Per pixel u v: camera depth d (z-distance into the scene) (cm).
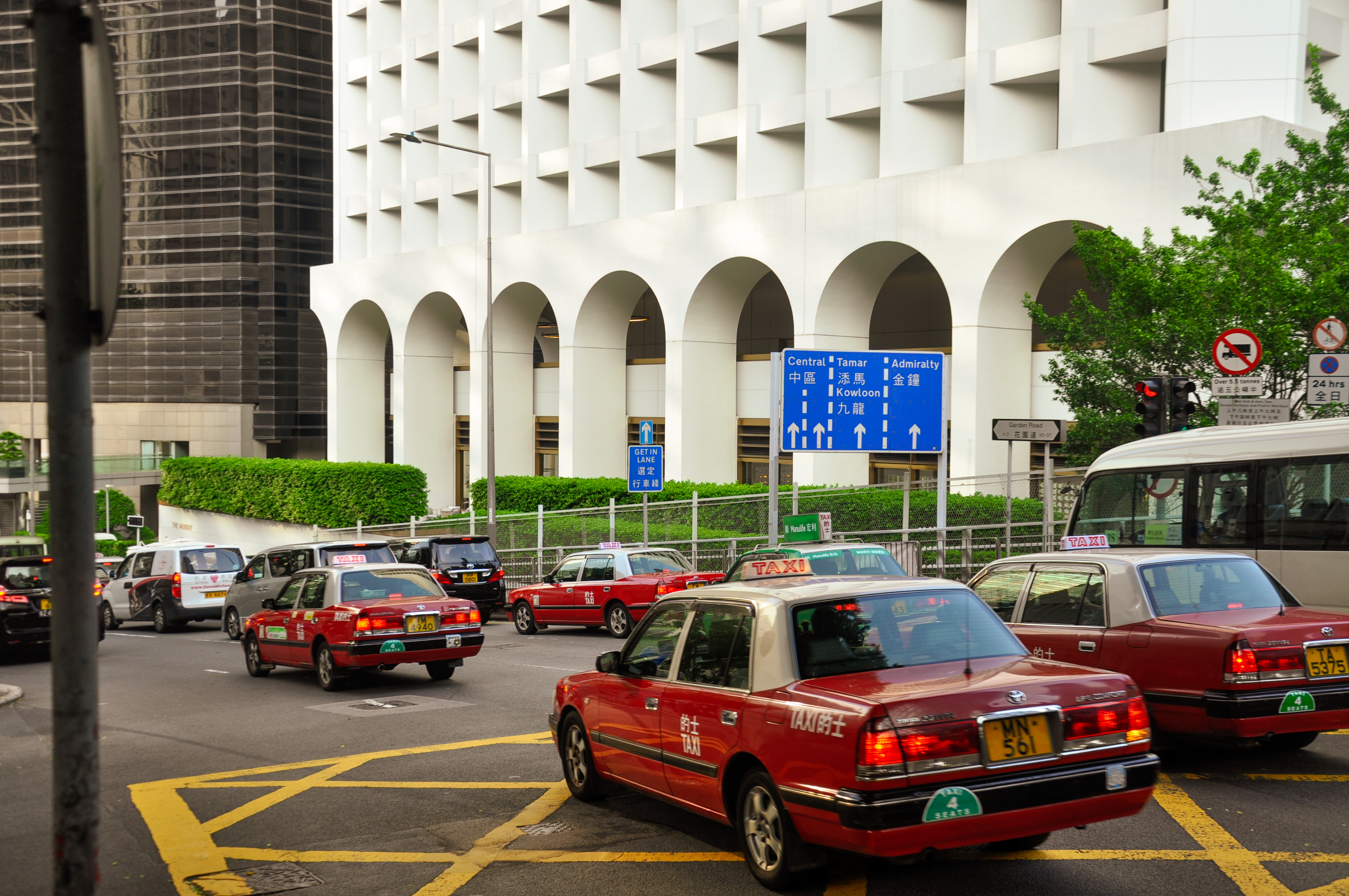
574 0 4041
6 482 6956
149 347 7819
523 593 2184
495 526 3122
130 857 736
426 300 4734
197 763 1032
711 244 3450
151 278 7806
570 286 3978
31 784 962
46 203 355
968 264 2752
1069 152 2539
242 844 757
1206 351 1759
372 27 5166
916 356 2119
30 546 2736
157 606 2603
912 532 2234
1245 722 777
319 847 746
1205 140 2294
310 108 7756
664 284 3622
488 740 1076
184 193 7719
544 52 4262
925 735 549
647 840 732
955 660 631
